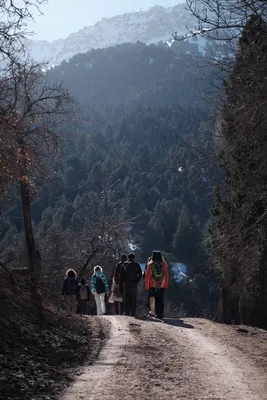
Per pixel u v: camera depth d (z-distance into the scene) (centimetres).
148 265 1767
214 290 7725
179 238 9775
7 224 5472
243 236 1770
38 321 1205
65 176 9794
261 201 1697
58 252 3569
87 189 10094
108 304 2675
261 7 1183
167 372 869
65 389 751
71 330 1265
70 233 3866
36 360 932
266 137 1333
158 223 10488
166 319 1717
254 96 1232
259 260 1894
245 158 1484
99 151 13512
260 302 1777
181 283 8319
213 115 1552
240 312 1980
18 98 1527
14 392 720
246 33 1240
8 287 1287
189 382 798
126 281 1839
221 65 1338
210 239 1956
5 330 1028
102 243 3441
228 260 1950
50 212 7856
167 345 1141
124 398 699
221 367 917
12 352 939
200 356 1021
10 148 1188
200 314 7394
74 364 930
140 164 13238
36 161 1484
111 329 1370
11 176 1228
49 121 1644
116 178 12388
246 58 1243
